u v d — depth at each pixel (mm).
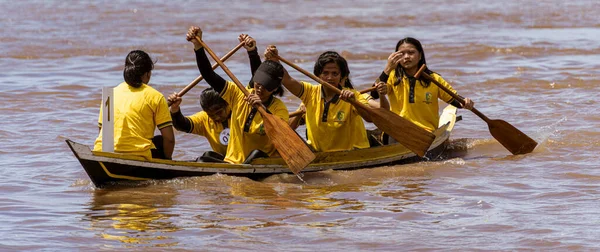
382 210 25406
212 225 23938
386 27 76250
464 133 38281
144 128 28266
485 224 23859
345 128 30984
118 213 25172
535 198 26672
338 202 26438
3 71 54500
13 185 28734
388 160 31891
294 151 28328
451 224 23922
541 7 87188
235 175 29297
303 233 23203
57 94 46844
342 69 30422
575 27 73562
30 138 36781
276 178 29734
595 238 22547
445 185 28547
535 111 41844
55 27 74812
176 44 66312
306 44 66375
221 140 30781
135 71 28547
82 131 38594
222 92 29719
